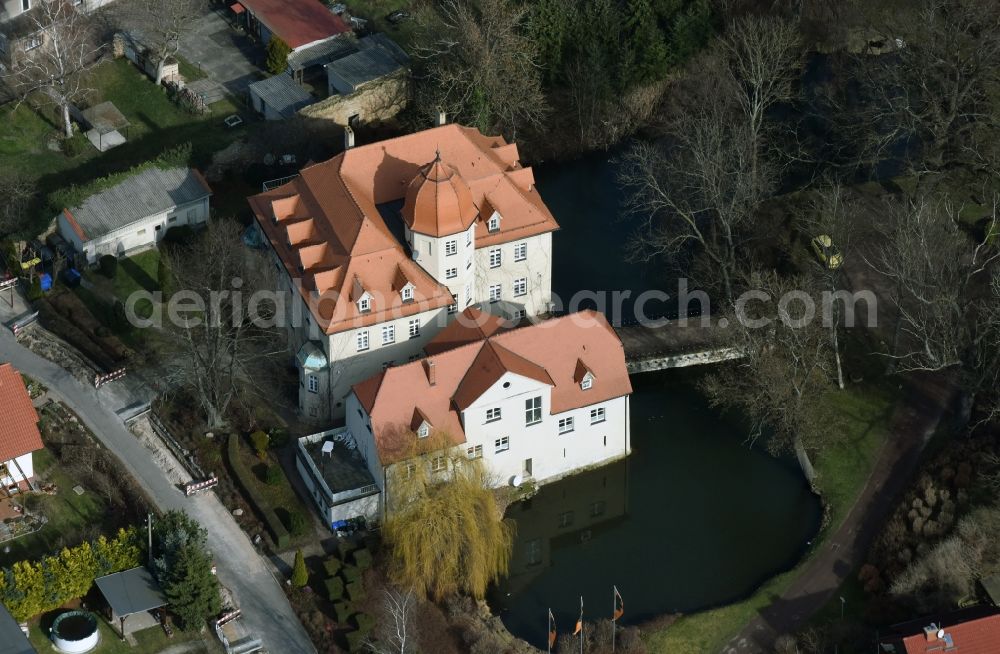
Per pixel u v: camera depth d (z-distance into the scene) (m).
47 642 125.25
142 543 128.12
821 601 134.12
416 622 130.50
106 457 140.25
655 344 157.62
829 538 139.88
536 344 140.38
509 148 158.00
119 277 159.38
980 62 162.50
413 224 143.25
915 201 163.38
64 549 125.88
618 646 129.50
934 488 140.25
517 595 136.75
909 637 124.19
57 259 157.25
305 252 144.25
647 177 159.88
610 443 146.62
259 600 131.00
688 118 163.25
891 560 135.75
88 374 148.38
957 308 143.75
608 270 168.38
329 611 130.75
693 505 145.50
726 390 150.38
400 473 134.75
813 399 147.88
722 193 155.62
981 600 132.25
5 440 132.88
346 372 145.62
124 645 125.94
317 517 138.62
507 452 141.50
